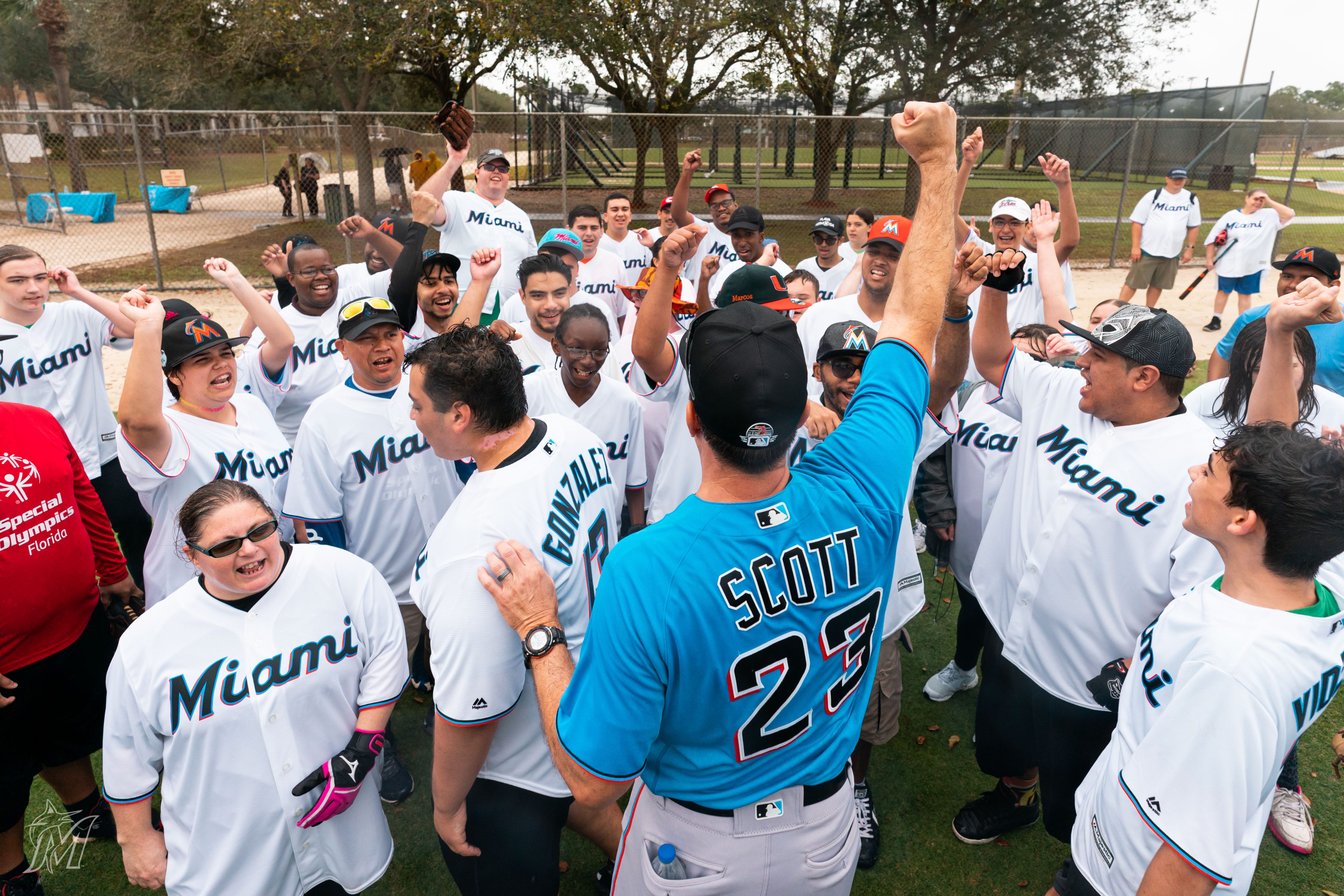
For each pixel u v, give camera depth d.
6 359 4.38
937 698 4.02
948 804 3.39
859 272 5.65
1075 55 18.02
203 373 3.20
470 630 1.93
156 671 2.14
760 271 3.26
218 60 18.17
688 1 17.00
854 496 1.52
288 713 2.24
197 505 2.11
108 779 2.23
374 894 2.96
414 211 4.21
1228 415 3.09
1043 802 2.77
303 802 2.27
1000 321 2.78
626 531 3.89
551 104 23.77
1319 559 1.60
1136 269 11.29
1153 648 1.89
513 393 2.07
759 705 1.48
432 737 3.72
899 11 17.78
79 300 4.25
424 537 3.45
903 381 1.64
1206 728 1.59
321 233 18.91
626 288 5.00
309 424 3.28
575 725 1.42
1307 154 39.53
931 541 3.74
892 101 19.02
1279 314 2.28
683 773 1.54
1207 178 22.98
